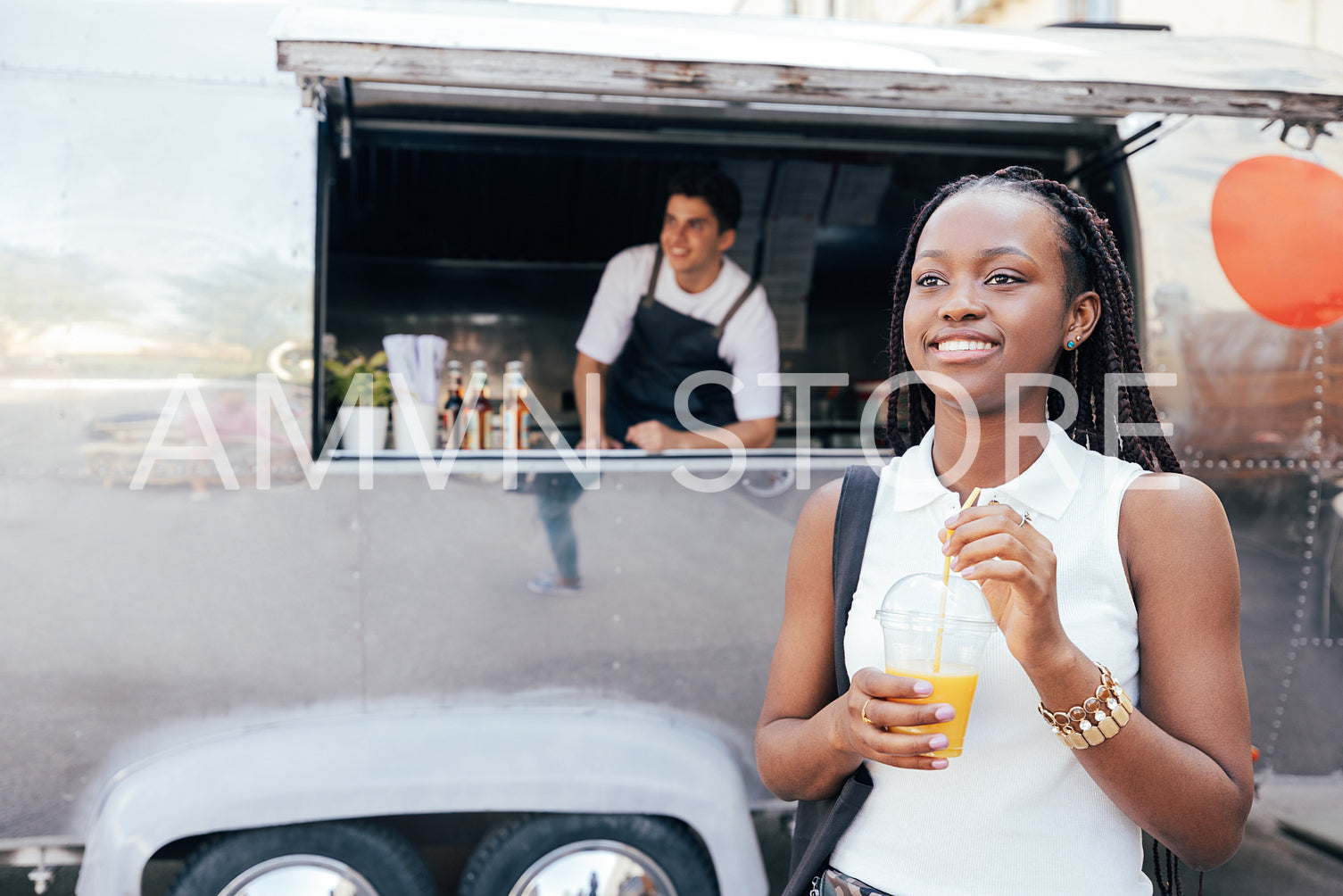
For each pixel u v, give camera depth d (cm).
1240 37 254
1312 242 231
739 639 226
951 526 81
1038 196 96
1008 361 92
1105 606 90
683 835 221
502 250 409
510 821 217
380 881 211
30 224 199
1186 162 233
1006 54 218
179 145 205
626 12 226
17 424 198
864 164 368
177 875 206
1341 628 233
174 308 203
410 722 210
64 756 200
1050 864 89
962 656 85
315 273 210
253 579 206
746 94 203
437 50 187
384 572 211
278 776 200
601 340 322
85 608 200
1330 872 240
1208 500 91
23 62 201
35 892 241
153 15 211
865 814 97
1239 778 84
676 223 310
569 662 219
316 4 205
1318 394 232
